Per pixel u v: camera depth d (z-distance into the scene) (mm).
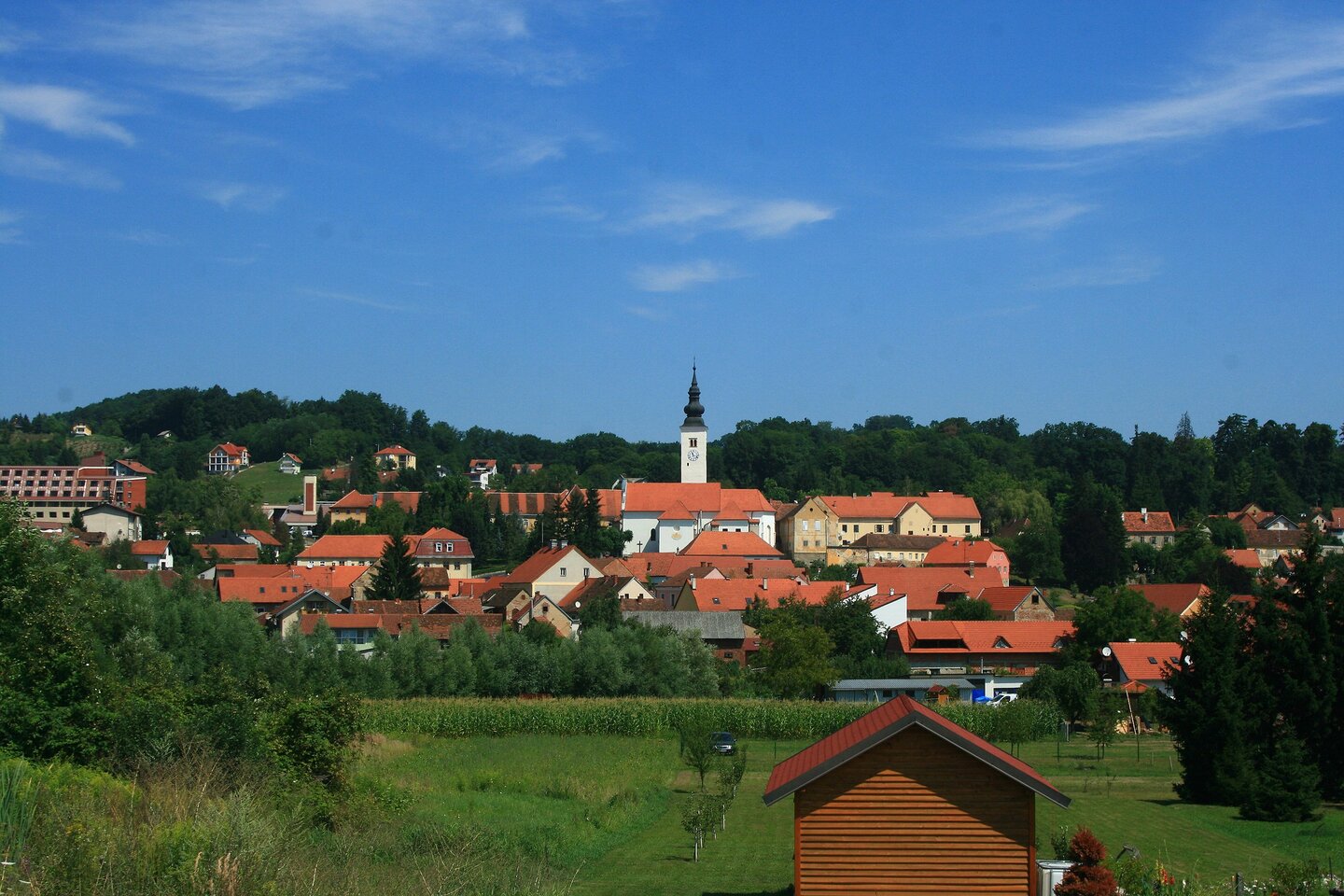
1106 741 74250
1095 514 178125
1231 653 57594
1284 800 52094
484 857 35531
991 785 27281
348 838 35531
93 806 28609
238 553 198375
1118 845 46156
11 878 22406
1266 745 56688
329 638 95688
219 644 88500
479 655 96688
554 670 96312
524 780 57906
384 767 61031
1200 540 188000
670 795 59906
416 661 94562
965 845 27172
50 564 46969
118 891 22656
